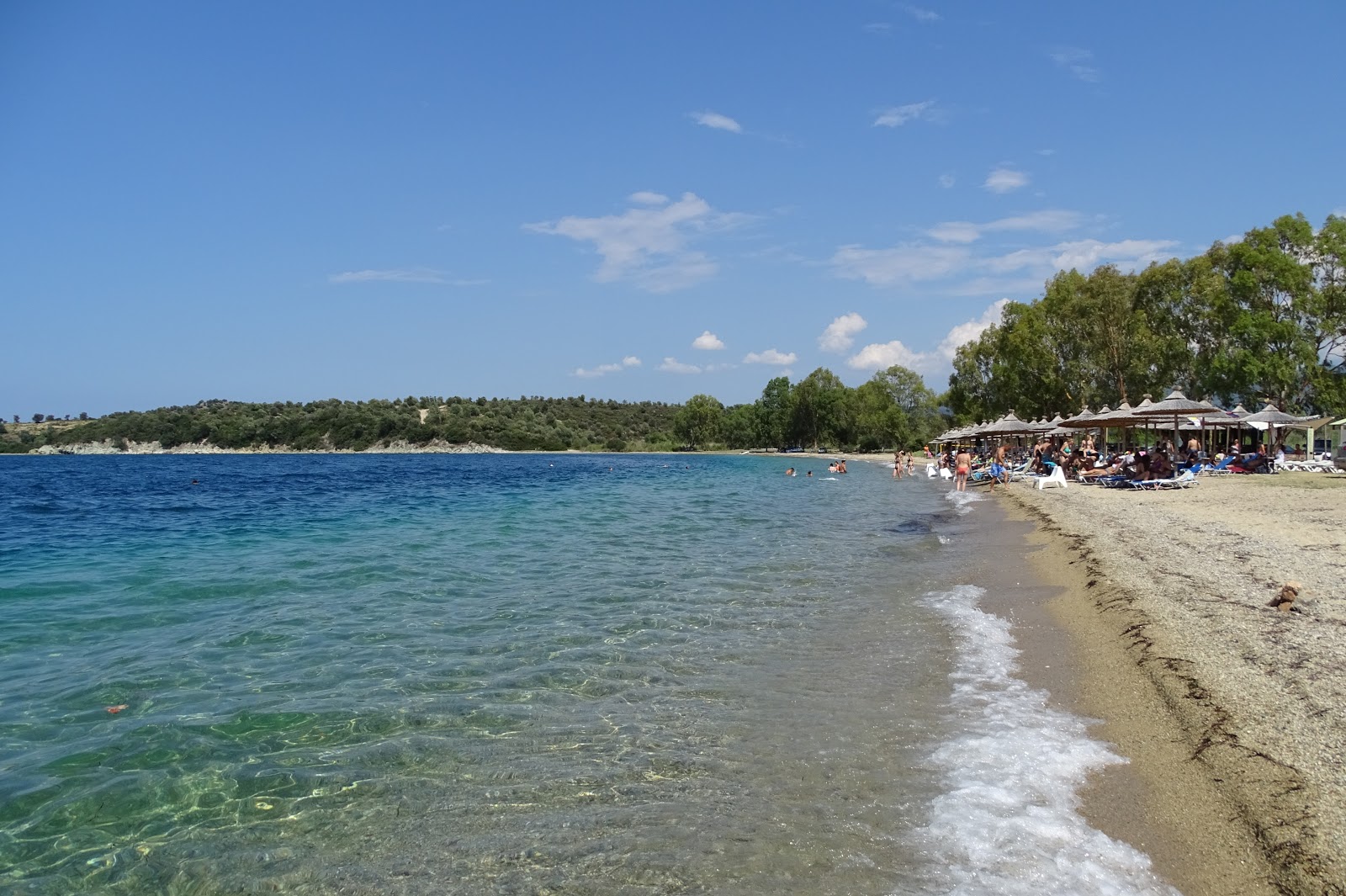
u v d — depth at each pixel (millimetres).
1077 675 8484
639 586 14164
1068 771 6168
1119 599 11078
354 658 9789
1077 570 13922
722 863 5035
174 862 5344
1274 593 10648
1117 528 18109
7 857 5434
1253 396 48625
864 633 10531
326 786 6348
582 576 15195
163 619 11969
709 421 157250
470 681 8859
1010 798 5758
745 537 21234
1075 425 37781
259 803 6102
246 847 5500
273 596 13578
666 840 5340
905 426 115375
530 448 158000
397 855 5328
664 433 168625
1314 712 6555
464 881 4988
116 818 5938
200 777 6539
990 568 15172
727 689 8398
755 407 146500
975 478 45531
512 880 4965
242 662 9688
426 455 147250
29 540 22219
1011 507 27125
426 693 8461
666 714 7691
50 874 5246
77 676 9203
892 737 6949
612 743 7027
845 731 7117
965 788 5918
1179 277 52594
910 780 6094
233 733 7449
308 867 5242
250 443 154500
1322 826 4922
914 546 18750
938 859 4984
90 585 14859
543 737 7203
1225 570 12383
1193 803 5527
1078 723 7156
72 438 154625
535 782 6293
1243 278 47375
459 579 15055
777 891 4719
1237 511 20391
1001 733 6957
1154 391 54219
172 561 17891
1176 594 10992
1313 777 5516
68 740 7324
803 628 10859
